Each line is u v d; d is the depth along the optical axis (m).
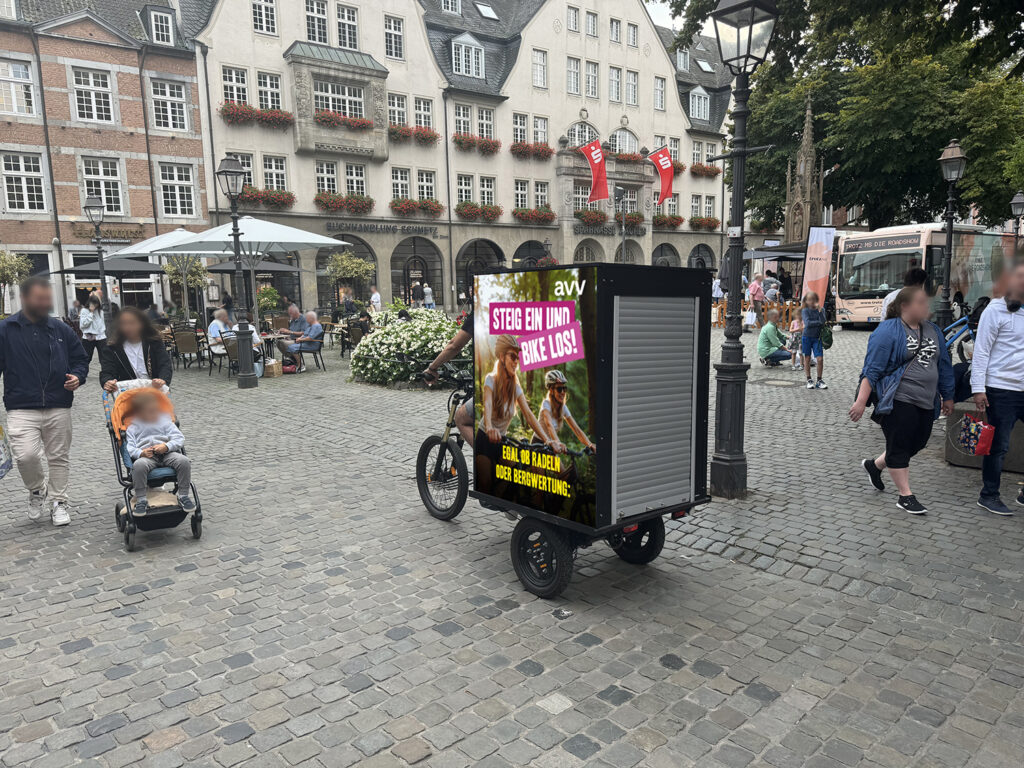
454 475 5.51
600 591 4.25
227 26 27.55
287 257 29.47
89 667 3.40
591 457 3.77
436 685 3.23
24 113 23.98
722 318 25.64
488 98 34.75
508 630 3.76
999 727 2.91
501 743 2.82
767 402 10.56
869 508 5.61
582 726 2.93
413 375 12.49
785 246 26.75
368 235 31.47
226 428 9.25
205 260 26.62
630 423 3.86
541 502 4.10
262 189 28.69
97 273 25.58
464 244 34.56
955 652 3.50
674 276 3.97
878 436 8.23
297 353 15.08
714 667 3.38
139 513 4.80
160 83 26.41
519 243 36.59
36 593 4.24
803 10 9.48
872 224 32.12
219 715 3.01
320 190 30.27
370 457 7.64
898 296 5.41
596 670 3.36
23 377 5.29
